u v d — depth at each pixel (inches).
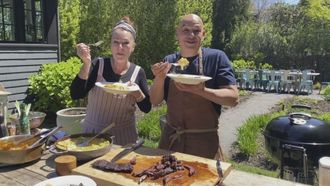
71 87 102.8
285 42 779.4
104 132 90.4
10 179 72.0
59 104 276.4
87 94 110.3
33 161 80.9
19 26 299.7
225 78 91.4
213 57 94.2
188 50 95.5
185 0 653.9
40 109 280.2
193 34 93.3
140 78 107.8
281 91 592.7
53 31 325.4
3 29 288.2
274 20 854.5
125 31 102.0
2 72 277.0
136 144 85.0
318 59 749.3
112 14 538.3
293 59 774.5
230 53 861.8
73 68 285.6
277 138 119.5
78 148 80.2
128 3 564.1
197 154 94.2
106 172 68.7
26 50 296.8
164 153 80.0
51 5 320.8
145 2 586.2
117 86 91.6
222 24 894.4
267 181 68.3
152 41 607.2
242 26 869.8
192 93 92.0
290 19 825.5
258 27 836.0
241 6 902.4
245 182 67.8
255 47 812.0
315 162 113.7
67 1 477.7
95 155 77.6
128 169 68.5
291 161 115.3
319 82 714.8
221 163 72.9
